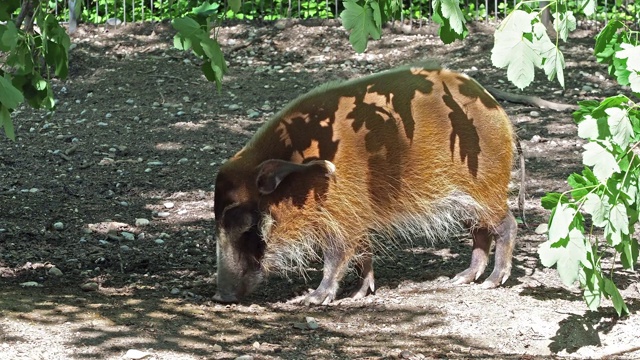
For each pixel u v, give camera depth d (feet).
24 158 30.27
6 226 23.57
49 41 17.42
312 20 45.27
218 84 15.66
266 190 17.89
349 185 18.47
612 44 16.98
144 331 16.65
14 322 16.63
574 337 17.35
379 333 17.39
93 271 20.71
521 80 14.52
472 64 40.73
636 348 16.94
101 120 34.63
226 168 18.30
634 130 15.81
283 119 18.80
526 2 15.25
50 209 25.38
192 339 16.46
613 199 15.47
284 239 18.48
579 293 19.66
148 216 25.29
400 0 17.02
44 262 21.06
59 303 18.02
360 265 19.43
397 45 43.06
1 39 15.30
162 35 43.73
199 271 21.04
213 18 17.07
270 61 41.88
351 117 18.56
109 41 42.80
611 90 38.04
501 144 19.34
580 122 16.11
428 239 23.41
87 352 15.47
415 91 18.93
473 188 19.26
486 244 20.22
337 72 40.42
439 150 18.90
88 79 39.22
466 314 18.35
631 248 16.79
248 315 18.04
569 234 15.57
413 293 19.70
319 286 19.25
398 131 18.65
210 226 24.57
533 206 26.63
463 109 19.12
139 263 21.38
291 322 17.78
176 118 35.01
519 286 20.11
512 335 17.43
